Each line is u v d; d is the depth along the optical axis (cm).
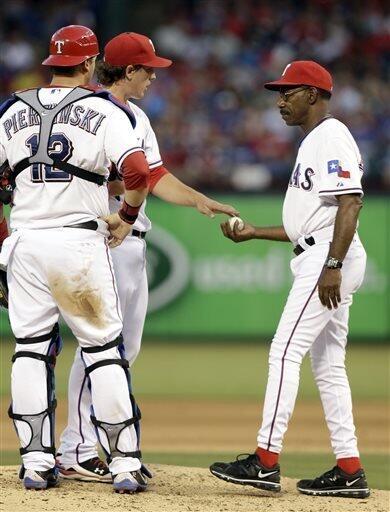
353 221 1892
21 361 1895
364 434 3225
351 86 7062
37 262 1867
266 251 5400
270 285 5412
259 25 7419
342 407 1995
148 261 5388
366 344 5428
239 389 4238
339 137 1916
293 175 1992
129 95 2081
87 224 1875
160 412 3688
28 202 1886
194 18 7462
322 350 2011
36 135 1861
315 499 1948
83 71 1933
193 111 6862
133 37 2058
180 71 7150
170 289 5400
